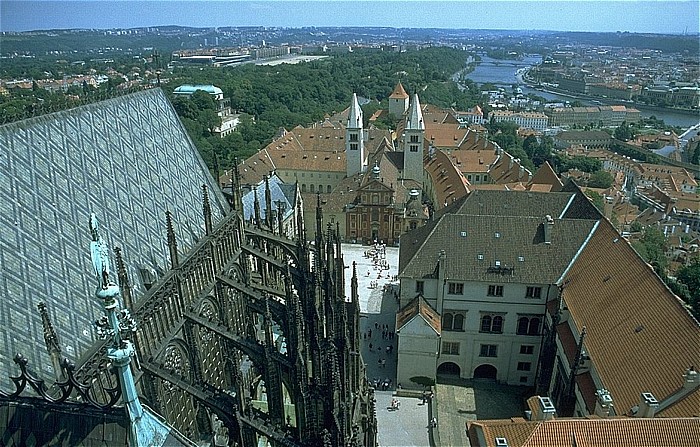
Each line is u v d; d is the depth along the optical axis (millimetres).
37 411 27438
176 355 56812
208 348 64250
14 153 45031
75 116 54594
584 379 67375
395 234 154375
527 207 104250
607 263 77625
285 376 53438
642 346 60594
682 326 57438
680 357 54781
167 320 55062
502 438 48125
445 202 150750
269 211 93125
